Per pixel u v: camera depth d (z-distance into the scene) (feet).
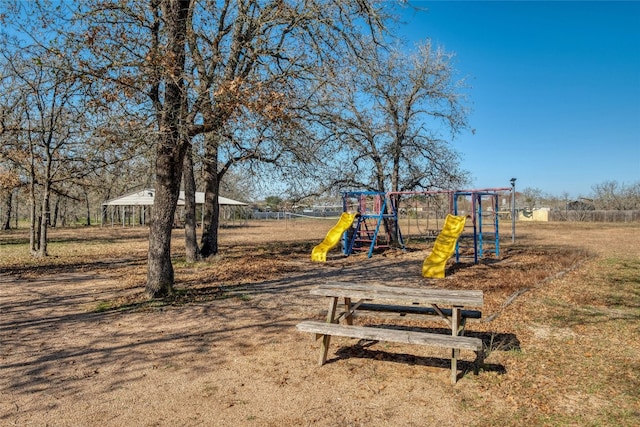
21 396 13.23
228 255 53.93
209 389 13.57
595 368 14.96
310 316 22.63
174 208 28.17
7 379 14.57
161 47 25.39
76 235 104.42
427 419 11.55
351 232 61.67
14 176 57.31
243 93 23.81
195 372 14.99
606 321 20.97
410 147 61.93
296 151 40.55
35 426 11.35
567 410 11.95
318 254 48.88
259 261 47.32
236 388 13.62
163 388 13.69
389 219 63.26
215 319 22.15
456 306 14.10
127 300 26.63
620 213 159.22
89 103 24.02
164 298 27.02
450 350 16.94
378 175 62.13
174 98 25.99
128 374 14.89
